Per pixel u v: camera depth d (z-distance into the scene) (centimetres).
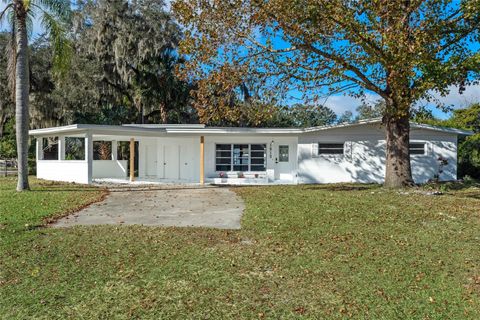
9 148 2716
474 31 1197
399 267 549
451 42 1185
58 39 1430
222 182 1856
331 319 400
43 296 447
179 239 684
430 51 1060
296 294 460
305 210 956
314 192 1338
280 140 1964
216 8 1230
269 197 1202
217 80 1312
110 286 477
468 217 880
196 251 614
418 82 1116
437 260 580
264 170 1961
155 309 419
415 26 1106
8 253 592
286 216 884
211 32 1250
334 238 695
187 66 1327
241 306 428
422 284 491
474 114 2220
